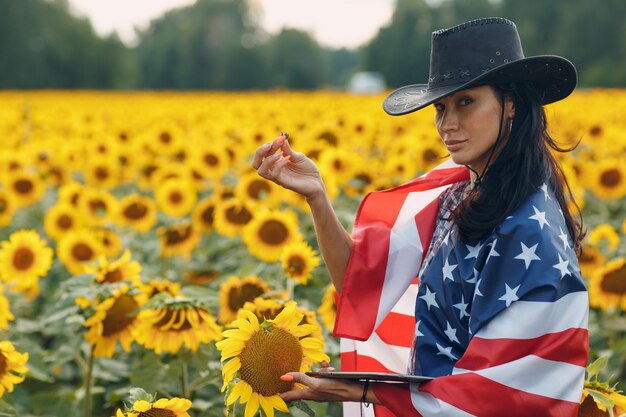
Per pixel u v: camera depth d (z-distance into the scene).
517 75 2.65
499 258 2.55
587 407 2.79
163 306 3.65
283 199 6.92
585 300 2.49
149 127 15.52
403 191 3.24
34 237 5.43
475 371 2.47
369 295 3.14
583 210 7.95
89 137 14.12
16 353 3.31
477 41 2.68
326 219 3.11
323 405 3.60
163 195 7.69
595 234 6.29
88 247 6.09
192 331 3.68
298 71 118.38
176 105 24.00
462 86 2.61
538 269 2.49
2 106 22.02
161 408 2.64
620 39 80.88
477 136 2.67
